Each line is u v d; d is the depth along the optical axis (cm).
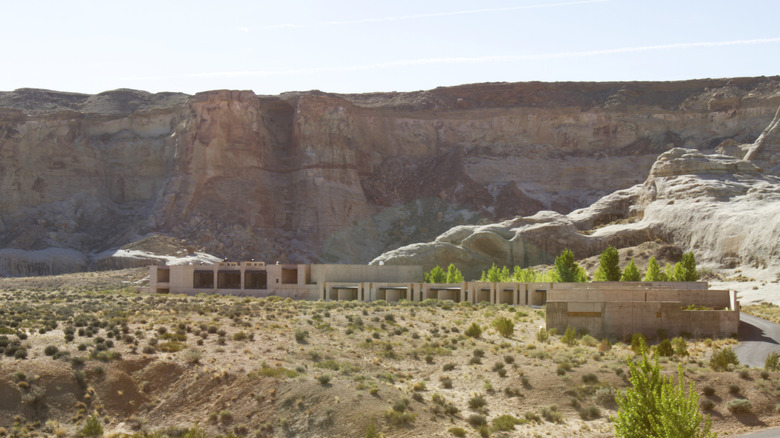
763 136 17062
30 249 16275
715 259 11944
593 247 13762
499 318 6631
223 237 16938
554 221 14250
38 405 4250
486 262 13575
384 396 4309
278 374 4553
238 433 4103
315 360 5062
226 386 4503
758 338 6059
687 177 14425
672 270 10244
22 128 17925
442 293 8775
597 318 6222
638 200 15362
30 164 17875
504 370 4825
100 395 4438
